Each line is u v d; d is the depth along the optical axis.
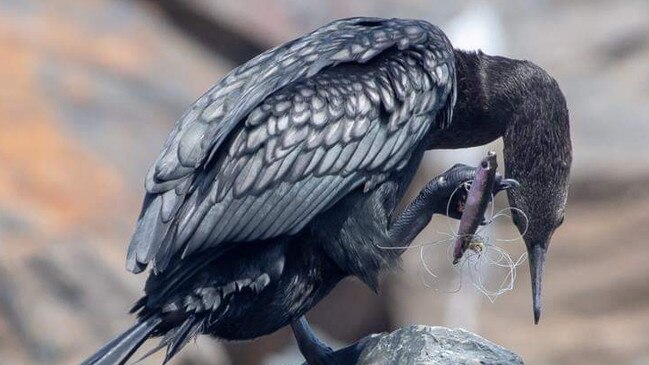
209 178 9.30
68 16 21.81
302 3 24.64
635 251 24.27
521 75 10.98
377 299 19.70
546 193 10.89
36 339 16.08
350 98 9.72
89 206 17.91
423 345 9.63
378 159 9.79
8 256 16.48
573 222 24.78
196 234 9.20
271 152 9.43
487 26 27.56
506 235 22.34
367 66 9.93
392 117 9.84
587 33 29.33
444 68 10.13
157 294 9.24
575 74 28.42
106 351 9.15
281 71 9.89
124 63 21.20
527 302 23.47
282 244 9.52
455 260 10.01
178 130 9.69
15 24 21.08
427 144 10.42
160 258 9.14
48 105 19.50
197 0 23.12
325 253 9.79
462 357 9.55
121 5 22.70
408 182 10.23
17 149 18.55
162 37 22.52
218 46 23.22
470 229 9.85
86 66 20.73
